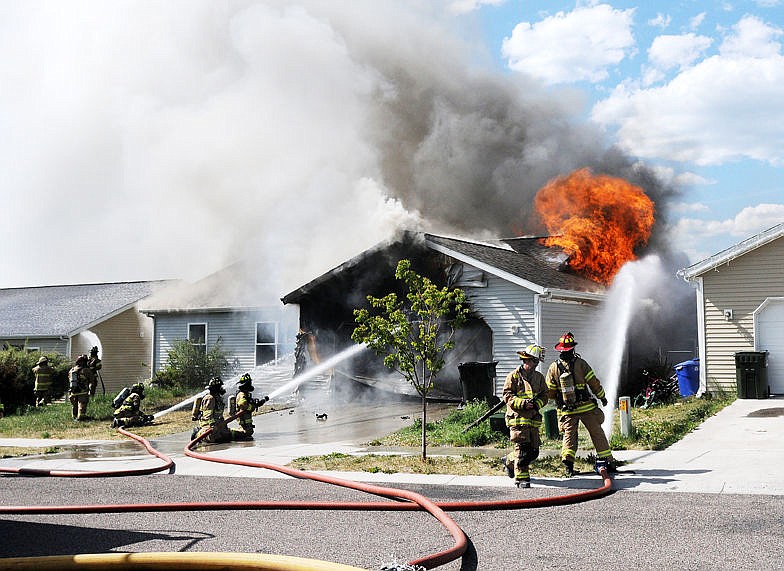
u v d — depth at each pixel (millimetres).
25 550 6457
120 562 5262
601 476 9586
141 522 7500
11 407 22969
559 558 5977
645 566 5711
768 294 18328
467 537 6691
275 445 13531
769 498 8055
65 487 9797
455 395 20016
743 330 18516
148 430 16703
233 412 14438
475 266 19531
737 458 10461
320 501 8516
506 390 9383
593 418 9805
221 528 7195
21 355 24688
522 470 9125
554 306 19531
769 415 14734
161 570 5238
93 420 19203
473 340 20094
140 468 11266
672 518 7258
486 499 8469
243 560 5148
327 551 6305
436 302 11562
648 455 11016
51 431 17094
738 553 5996
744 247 18359
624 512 7590
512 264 20625
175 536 6887
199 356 25406
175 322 27109
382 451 12438
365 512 7891
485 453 11930
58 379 25297
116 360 29938
